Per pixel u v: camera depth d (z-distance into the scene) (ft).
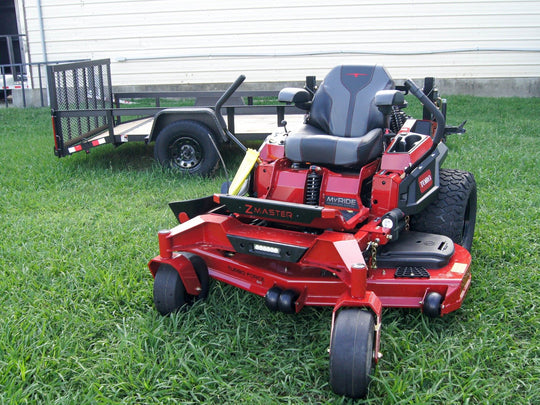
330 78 14.67
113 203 20.27
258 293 12.01
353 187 12.70
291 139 13.24
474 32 44.29
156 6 44.78
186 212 13.42
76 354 10.98
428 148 13.44
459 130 20.49
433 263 11.59
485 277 13.60
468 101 42.42
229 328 11.93
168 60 45.96
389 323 11.82
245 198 11.60
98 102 29.48
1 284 13.44
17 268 14.35
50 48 46.47
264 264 12.69
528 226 16.72
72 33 45.98
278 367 10.49
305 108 15.58
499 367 10.41
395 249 12.01
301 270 12.45
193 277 12.30
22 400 9.47
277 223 13.11
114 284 13.56
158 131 24.21
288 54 45.14
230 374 10.44
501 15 43.91
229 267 12.54
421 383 9.86
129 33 45.57
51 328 11.66
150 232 16.98
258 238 11.58
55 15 45.68
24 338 11.14
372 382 10.00
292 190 13.11
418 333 11.39
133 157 28.12
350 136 13.99
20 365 10.19
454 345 10.94
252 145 30.42
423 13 43.91
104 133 27.94
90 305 12.57
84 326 11.90
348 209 12.71
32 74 48.11
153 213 19.03
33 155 27.94
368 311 9.83
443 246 12.15
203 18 44.80
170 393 9.84
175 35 45.34
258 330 11.87
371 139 12.91
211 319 12.21
